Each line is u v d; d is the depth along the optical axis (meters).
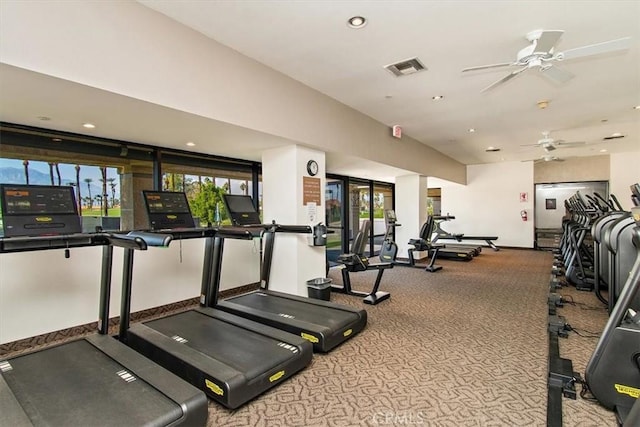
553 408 2.27
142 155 4.41
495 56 3.60
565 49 3.46
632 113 5.68
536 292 5.36
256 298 4.20
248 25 3.02
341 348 3.24
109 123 3.37
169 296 4.41
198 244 4.76
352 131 5.35
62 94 2.57
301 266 4.73
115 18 2.56
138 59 2.69
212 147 4.61
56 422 1.73
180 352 2.59
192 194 5.02
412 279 6.40
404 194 8.58
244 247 5.41
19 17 2.10
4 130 3.31
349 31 3.12
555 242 10.55
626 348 2.14
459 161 10.91
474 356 3.06
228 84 3.40
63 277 3.50
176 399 1.92
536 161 10.80
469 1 2.68
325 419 2.18
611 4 2.72
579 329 3.69
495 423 2.13
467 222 11.78
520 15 2.87
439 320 4.04
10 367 2.31
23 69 2.13
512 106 5.30
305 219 4.70
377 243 9.83
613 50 2.95
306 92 4.40
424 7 2.76
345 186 8.24
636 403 1.73
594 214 5.75
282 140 4.22
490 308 4.51
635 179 9.42
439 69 3.93
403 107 5.31
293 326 3.29
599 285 4.91
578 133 7.11
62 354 2.51
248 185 5.85
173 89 2.93
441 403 2.35
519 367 2.86
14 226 2.55
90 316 3.71
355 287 5.75
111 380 2.13
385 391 2.50
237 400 2.22
